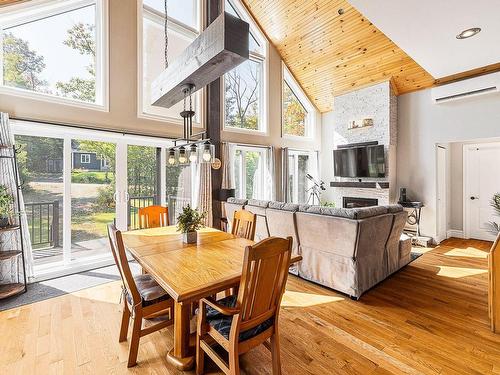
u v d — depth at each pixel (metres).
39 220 3.38
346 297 2.82
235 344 1.40
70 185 3.56
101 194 3.84
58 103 3.32
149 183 4.34
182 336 1.80
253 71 5.96
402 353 1.93
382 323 2.32
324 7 4.66
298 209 3.22
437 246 4.83
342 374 1.72
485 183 5.26
